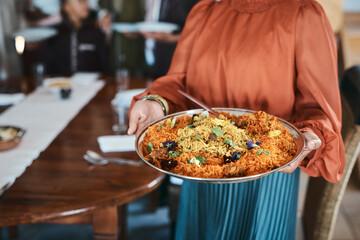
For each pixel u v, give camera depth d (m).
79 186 1.42
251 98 1.21
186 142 0.96
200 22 1.31
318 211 1.66
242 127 1.05
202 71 1.27
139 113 1.14
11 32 4.14
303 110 1.14
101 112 2.19
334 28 3.08
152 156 0.92
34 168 1.54
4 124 1.98
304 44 1.11
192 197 1.41
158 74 4.22
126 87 2.56
